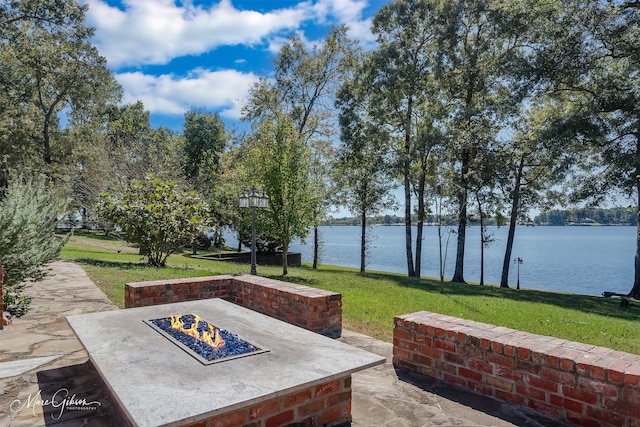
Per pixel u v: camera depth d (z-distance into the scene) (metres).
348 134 21.42
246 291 6.45
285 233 14.01
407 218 22.00
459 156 19.14
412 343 3.83
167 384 2.30
